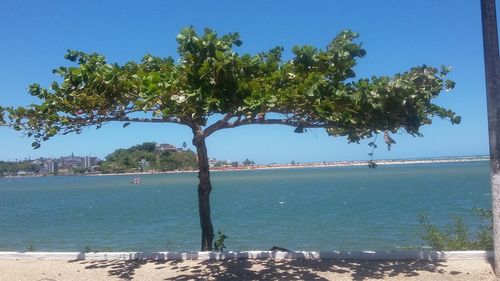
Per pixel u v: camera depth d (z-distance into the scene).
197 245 20.81
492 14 8.93
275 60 9.41
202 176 11.73
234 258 11.13
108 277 9.98
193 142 11.34
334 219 28.78
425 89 9.01
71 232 27.77
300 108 8.85
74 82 9.38
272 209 37.41
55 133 9.76
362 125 9.35
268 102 7.94
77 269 10.66
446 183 70.88
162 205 47.91
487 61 8.96
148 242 22.34
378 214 30.77
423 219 20.78
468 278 9.19
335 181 96.88
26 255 11.86
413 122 9.31
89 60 9.86
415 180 86.38
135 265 10.87
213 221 29.61
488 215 12.81
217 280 9.56
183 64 9.41
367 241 20.20
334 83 8.89
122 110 10.28
